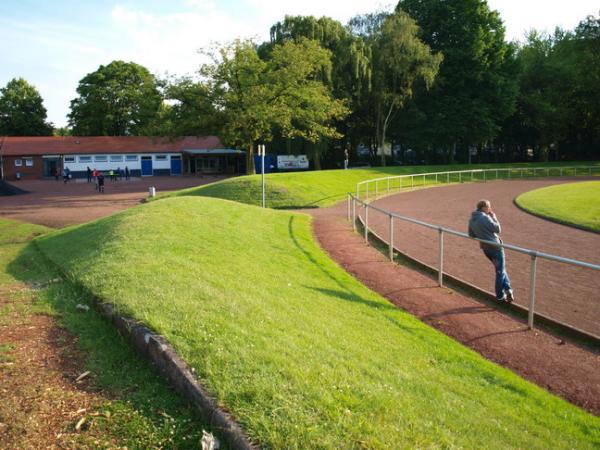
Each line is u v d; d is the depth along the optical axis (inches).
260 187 1207.6
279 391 178.1
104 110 2817.4
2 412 175.9
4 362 216.2
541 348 311.6
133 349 229.0
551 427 211.9
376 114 2231.8
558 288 441.1
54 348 233.6
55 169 2266.2
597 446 201.0
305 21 1926.7
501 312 377.4
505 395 238.1
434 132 2194.9
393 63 1962.4
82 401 185.6
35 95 3100.4
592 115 2519.7
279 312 290.4
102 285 311.0
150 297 278.1
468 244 637.3
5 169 2257.6
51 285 353.4
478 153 2679.6
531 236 713.6
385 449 150.6
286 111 1457.9
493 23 2223.2
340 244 641.0
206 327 234.7
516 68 2326.5
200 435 162.7
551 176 1953.7
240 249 491.5
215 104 1496.1
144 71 2906.0
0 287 372.5
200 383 182.9
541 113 2362.2
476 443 174.6
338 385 190.1
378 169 1839.3
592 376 274.4
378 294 419.2
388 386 207.2
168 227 533.0
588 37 2394.2
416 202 1169.4
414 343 295.3
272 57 1610.5
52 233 724.7
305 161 2287.2
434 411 193.5
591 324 352.5
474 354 295.0
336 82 1940.2
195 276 340.5
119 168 2375.7
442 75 2181.3
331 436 153.9
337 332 280.7
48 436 164.2
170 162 2480.3
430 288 438.3
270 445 149.1
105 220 669.3
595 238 694.5
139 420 172.9
